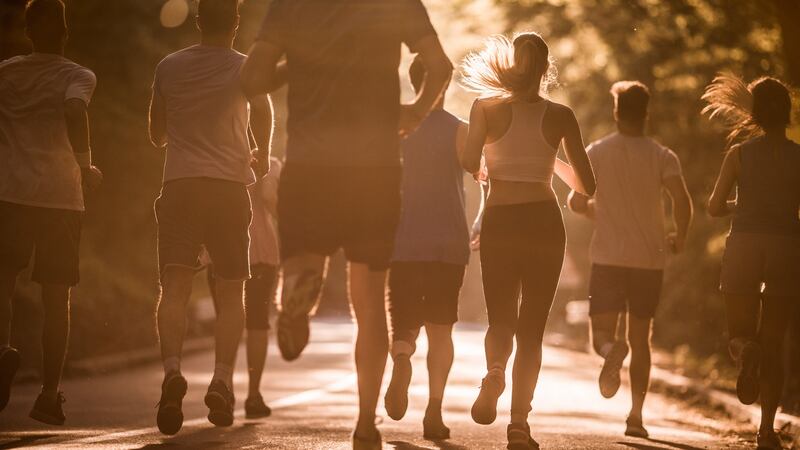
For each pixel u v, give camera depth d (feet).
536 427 85.05
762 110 74.08
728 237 74.95
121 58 191.11
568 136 63.16
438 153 75.31
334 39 48.32
